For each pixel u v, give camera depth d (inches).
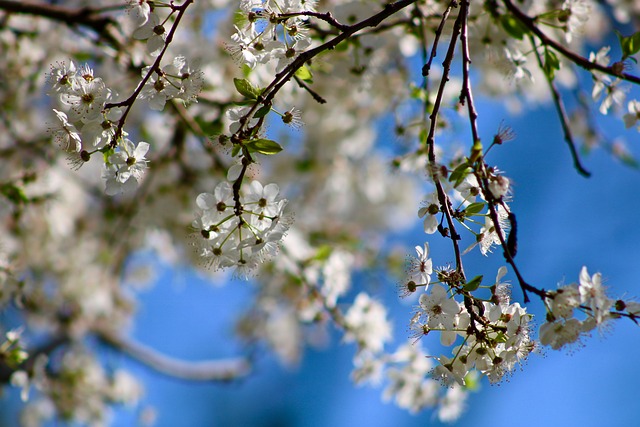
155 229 287.4
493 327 111.5
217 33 207.9
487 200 109.0
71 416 294.4
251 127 118.0
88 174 289.6
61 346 304.7
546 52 151.9
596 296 107.6
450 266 116.4
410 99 209.0
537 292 109.3
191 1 120.9
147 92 118.6
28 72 237.3
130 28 189.0
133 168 118.6
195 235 121.1
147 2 121.9
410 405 211.6
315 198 332.8
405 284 119.6
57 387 291.7
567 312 108.3
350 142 312.3
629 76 134.0
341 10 180.2
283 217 118.5
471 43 189.3
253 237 115.4
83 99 116.9
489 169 109.8
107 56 215.9
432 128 117.5
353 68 184.2
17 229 271.3
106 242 312.3
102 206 302.2
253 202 117.3
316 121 299.9
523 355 114.8
